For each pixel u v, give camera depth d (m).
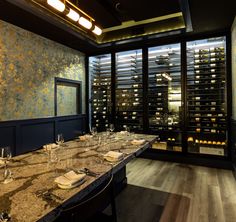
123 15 3.18
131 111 4.57
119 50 4.62
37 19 3.12
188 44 4.02
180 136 4.12
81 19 2.22
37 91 3.75
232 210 2.16
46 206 0.90
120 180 2.67
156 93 4.31
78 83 4.87
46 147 1.97
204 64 3.87
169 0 2.70
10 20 3.14
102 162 1.56
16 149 3.33
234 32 3.12
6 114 3.20
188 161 3.87
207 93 3.86
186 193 2.59
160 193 2.60
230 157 3.56
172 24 3.57
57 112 4.34
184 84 3.94
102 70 5.00
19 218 0.80
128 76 4.62
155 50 4.36
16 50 3.35
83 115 5.02
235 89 3.17
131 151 1.90
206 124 3.87
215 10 2.79
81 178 1.17
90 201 0.98
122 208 2.24
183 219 2.01
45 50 3.92
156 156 4.16
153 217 2.06
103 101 4.96
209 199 2.42
